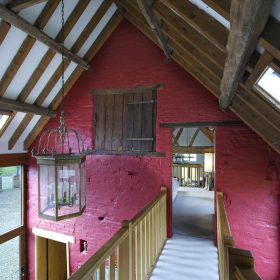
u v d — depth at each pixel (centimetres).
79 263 504
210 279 288
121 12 457
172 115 437
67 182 296
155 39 432
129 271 220
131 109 466
